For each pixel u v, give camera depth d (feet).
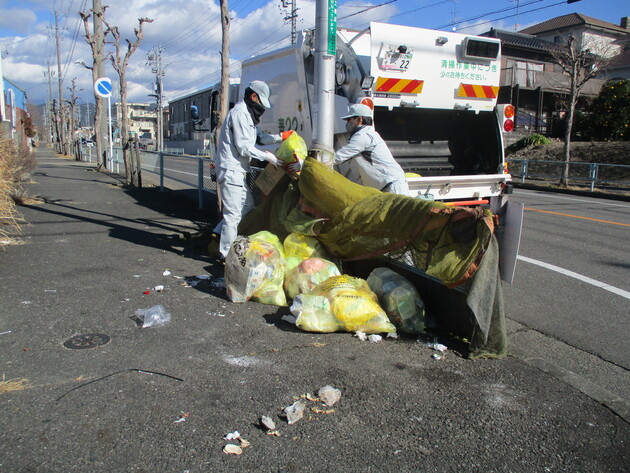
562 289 19.81
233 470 8.39
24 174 44.86
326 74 18.69
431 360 12.82
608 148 67.87
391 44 22.35
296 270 16.20
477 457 9.11
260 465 8.56
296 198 19.88
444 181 23.73
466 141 27.81
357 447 9.21
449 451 9.24
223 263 20.72
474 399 11.05
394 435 9.62
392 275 15.20
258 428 9.59
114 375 11.20
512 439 9.70
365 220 15.69
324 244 17.60
